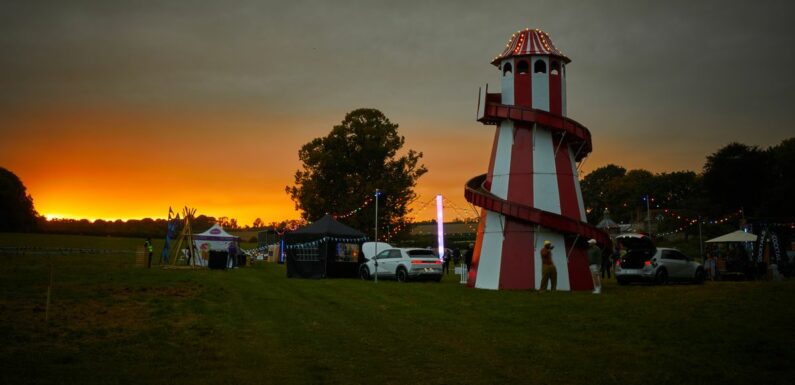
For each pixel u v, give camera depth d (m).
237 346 13.62
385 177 59.97
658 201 103.31
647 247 29.52
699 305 18.50
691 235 75.69
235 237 51.31
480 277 28.08
